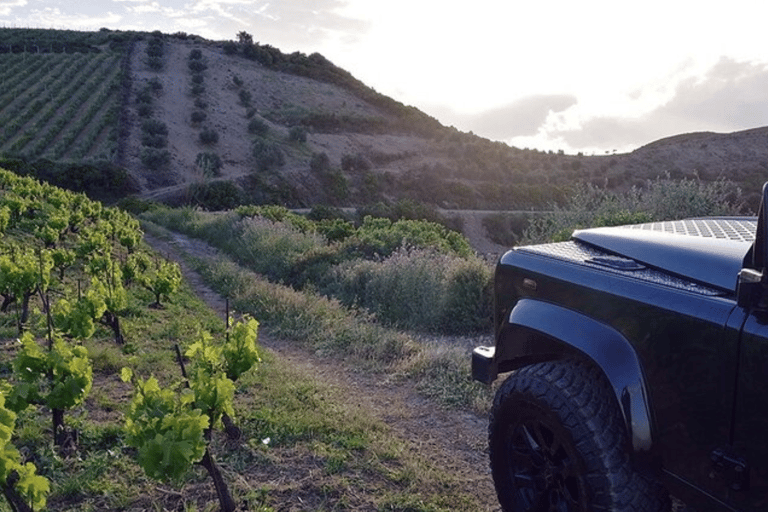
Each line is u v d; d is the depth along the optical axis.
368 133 107.69
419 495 4.21
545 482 3.13
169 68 109.06
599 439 2.80
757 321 2.29
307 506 4.06
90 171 59.00
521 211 77.69
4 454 3.40
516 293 3.57
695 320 2.50
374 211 61.03
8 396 4.72
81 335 7.07
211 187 62.34
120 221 21.52
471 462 4.93
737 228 3.35
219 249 22.23
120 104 85.19
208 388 4.46
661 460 2.68
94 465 4.45
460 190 86.88
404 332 10.79
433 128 118.75
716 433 2.42
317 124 103.25
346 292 13.46
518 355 3.58
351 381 7.27
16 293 8.35
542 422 3.03
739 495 2.36
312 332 9.53
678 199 14.77
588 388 2.93
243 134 87.69
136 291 11.63
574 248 3.60
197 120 86.56
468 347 10.04
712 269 2.73
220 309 11.75
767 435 2.22
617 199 15.91
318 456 4.74
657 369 2.65
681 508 3.32
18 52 107.19
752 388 2.27
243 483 4.30
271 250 18.86
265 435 5.10
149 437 3.86
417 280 12.28
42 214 20.06
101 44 118.94
